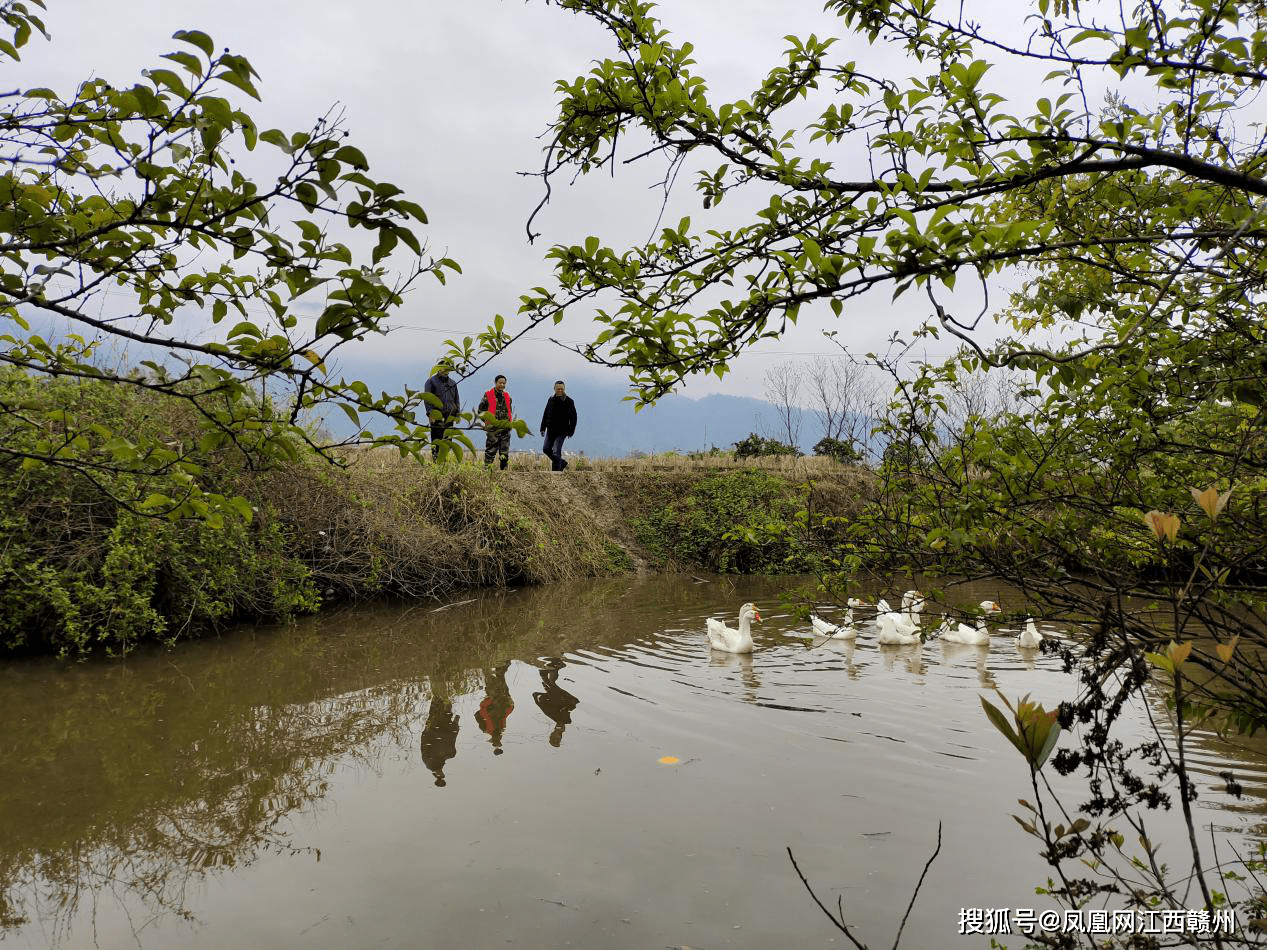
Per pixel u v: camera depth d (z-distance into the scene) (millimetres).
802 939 4293
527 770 6918
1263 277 2791
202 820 6066
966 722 8102
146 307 2619
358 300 2145
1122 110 3107
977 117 2973
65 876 5258
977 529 3598
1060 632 11953
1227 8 2404
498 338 3275
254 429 2514
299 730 8211
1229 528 3184
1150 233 3266
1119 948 3277
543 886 4926
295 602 14062
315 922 4605
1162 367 3340
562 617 15070
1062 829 2090
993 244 2621
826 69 3354
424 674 10578
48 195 2213
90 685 9930
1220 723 3730
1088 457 3594
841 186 3184
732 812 5918
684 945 4289
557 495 22328
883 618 12234
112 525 11477
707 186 3633
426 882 5016
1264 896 3395
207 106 1881
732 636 11781
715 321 3270
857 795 6184
